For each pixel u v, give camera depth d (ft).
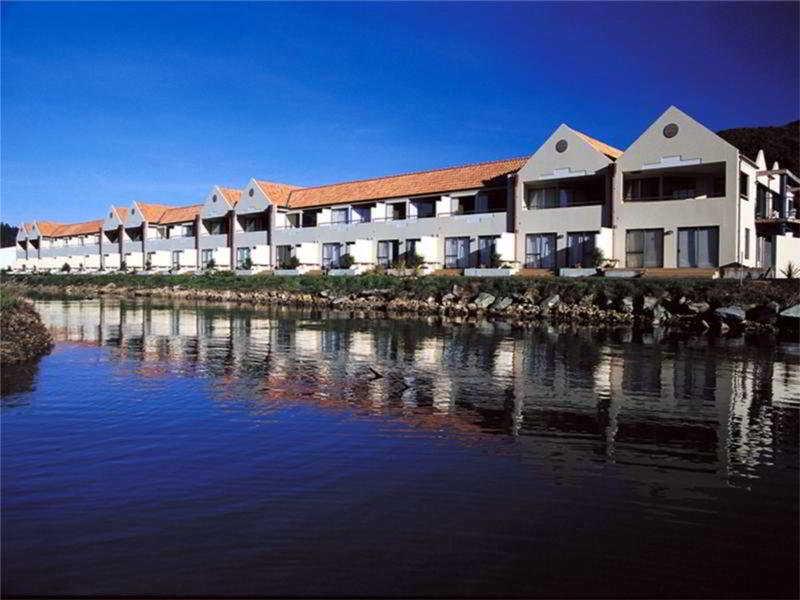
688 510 25.36
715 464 31.17
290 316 122.11
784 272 108.99
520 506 25.58
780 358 64.69
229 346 75.51
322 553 21.27
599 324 102.06
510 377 54.13
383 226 165.89
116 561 20.59
